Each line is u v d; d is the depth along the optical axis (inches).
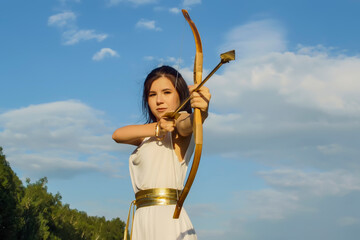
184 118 128.3
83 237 2073.1
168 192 132.6
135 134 138.6
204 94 113.3
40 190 1716.3
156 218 129.8
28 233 1305.4
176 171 135.1
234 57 96.3
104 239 2277.3
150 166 135.0
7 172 1179.3
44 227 1435.8
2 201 1125.7
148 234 130.4
